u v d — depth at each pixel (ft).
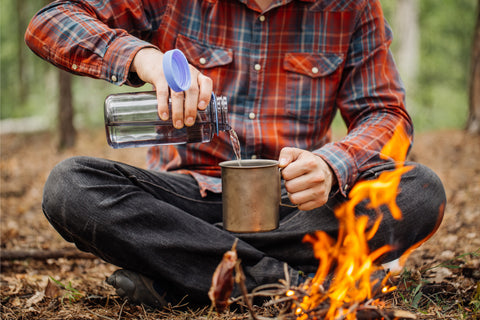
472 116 24.54
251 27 7.04
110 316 5.99
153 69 5.66
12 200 16.40
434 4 55.21
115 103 5.66
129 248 5.76
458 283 6.79
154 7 7.23
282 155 5.44
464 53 55.57
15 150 29.35
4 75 57.72
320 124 7.28
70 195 5.73
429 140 23.73
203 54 7.10
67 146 28.63
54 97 38.78
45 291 7.10
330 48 7.18
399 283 6.53
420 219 6.19
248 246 6.02
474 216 11.36
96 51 6.16
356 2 7.14
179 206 6.59
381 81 7.16
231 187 5.16
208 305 6.12
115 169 6.01
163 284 6.07
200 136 5.79
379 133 6.51
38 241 11.31
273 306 5.80
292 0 6.98
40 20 6.55
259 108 7.07
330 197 6.14
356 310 4.58
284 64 7.07
